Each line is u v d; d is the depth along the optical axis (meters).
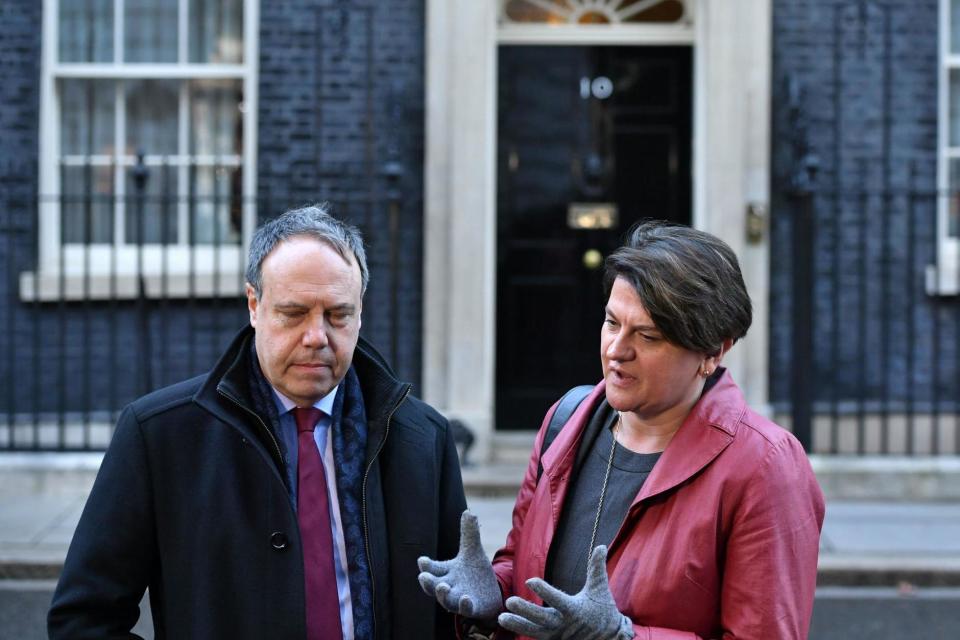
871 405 6.94
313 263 2.13
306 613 2.16
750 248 6.78
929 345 6.95
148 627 4.87
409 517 2.28
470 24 6.76
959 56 7.06
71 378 6.93
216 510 2.16
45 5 6.95
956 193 6.65
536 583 1.86
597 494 2.16
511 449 6.98
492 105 7.04
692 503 2.01
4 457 6.55
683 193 7.21
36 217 6.90
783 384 6.92
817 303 6.95
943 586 5.40
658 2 7.21
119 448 2.20
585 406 2.24
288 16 6.93
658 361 2.00
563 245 7.21
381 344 6.96
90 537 2.15
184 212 7.11
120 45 7.08
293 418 2.26
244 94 7.04
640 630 1.95
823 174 6.93
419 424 2.37
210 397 2.20
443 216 6.83
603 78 7.22
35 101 6.95
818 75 6.93
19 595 5.13
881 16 6.91
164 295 6.60
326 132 6.95
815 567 2.03
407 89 6.93
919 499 6.59
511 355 7.21
